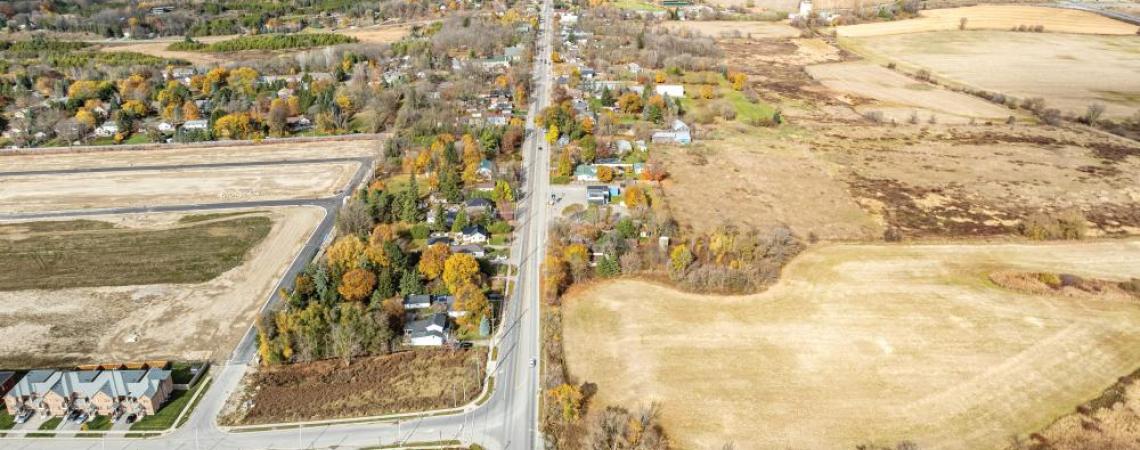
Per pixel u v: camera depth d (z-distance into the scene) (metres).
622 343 106.31
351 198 157.50
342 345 101.31
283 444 86.56
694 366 100.94
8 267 130.75
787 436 88.00
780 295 119.69
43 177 176.62
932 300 118.69
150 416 91.50
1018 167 183.38
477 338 107.94
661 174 171.62
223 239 141.25
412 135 195.50
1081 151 195.38
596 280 124.19
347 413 91.88
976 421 90.88
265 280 125.38
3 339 107.94
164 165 184.50
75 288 123.06
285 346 101.56
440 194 159.25
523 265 129.88
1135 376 99.56
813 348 105.25
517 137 193.38
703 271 122.06
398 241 134.38
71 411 92.50
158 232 144.88
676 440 87.19
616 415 88.44
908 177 176.62
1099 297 119.81
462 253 119.88
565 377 98.50
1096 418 91.44
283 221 149.50
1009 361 102.69
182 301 118.62
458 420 90.56
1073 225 144.12
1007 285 122.94
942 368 101.00
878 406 93.25
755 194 165.00
